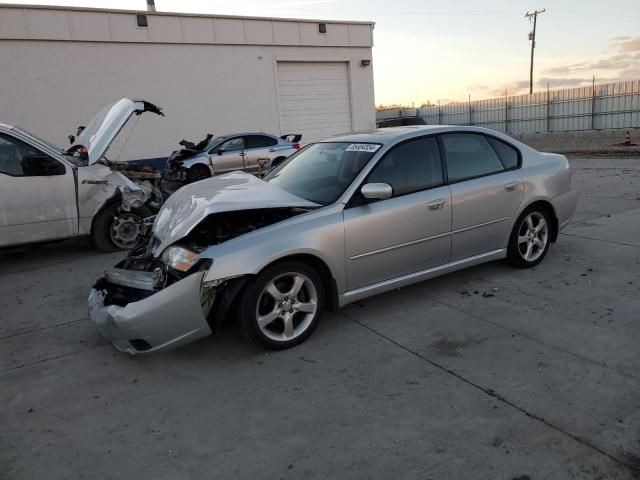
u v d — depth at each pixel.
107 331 3.42
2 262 6.66
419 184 4.19
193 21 15.62
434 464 2.40
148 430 2.81
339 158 4.36
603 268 4.98
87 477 2.46
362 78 18.92
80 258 6.65
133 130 15.43
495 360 3.33
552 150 22.06
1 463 2.59
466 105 31.73
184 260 3.36
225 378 3.33
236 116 16.86
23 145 6.12
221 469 2.46
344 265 3.79
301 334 3.70
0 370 3.62
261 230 3.53
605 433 2.54
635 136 22.91
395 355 3.49
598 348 3.40
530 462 2.37
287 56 17.38
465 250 4.50
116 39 14.67
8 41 13.54
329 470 2.40
